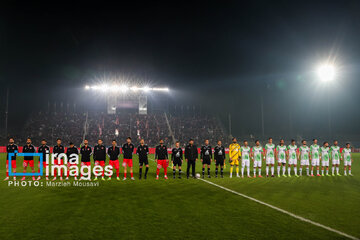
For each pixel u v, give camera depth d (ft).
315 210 23.41
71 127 147.23
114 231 17.89
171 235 17.19
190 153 44.19
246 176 46.93
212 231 17.97
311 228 18.66
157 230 18.11
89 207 24.25
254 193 31.09
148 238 16.66
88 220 20.29
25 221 20.07
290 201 26.89
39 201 26.68
